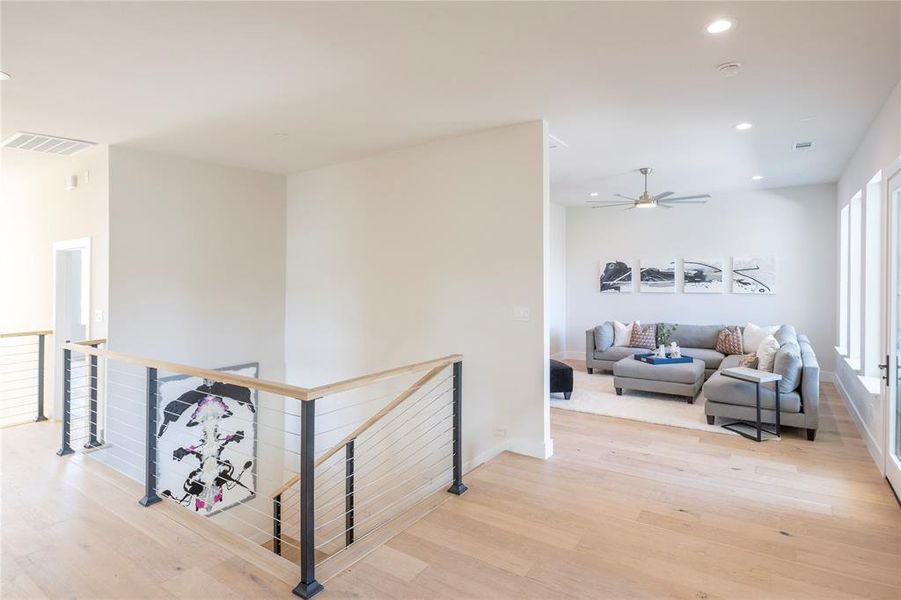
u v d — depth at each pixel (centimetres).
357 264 522
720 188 709
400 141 451
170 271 496
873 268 440
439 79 315
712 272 769
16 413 582
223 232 539
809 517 296
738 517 296
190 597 223
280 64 294
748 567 244
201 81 317
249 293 561
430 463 457
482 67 298
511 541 270
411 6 232
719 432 463
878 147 377
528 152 399
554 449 418
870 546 262
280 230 591
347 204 530
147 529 285
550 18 242
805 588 227
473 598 221
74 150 469
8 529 285
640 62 291
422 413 463
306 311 573
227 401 538
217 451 529
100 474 366
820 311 693
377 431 500
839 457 395
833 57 283
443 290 451
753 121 397
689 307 792
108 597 223
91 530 284
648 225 823
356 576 238
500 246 415
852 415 500
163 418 486
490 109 369
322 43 269
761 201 729
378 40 265
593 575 238
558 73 306
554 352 863
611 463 386
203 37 262
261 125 403
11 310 612
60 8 231
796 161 535
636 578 235
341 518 523
